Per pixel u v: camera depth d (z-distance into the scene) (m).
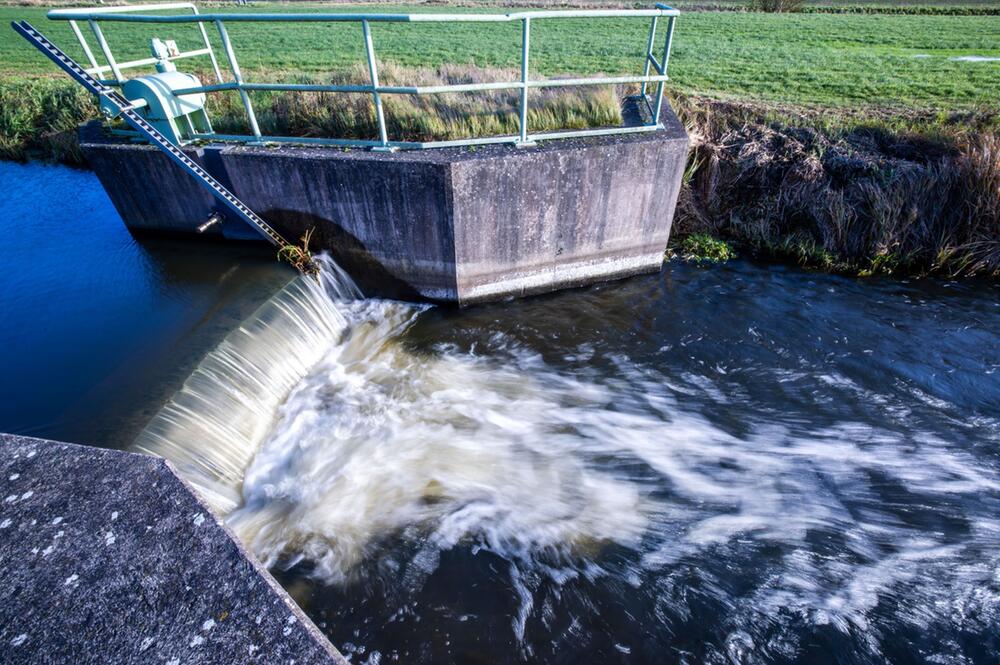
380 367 6.68
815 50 14.55
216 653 2.14
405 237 6.84
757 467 5.50
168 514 2.63
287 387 6.15
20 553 2.48
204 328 5.87
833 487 5.27
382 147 6.52
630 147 6.63
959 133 8.27
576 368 6.77
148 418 4.64
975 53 14.05
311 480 5.22
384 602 4.32
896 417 5.98
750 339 7.09
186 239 7.80
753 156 8.52
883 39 16.28
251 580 2.37
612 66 12.77
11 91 12.94
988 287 7.81
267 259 7.26
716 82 11.25
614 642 4.10
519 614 4.27
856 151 8.38
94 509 2.66
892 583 4.46
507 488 5.25
